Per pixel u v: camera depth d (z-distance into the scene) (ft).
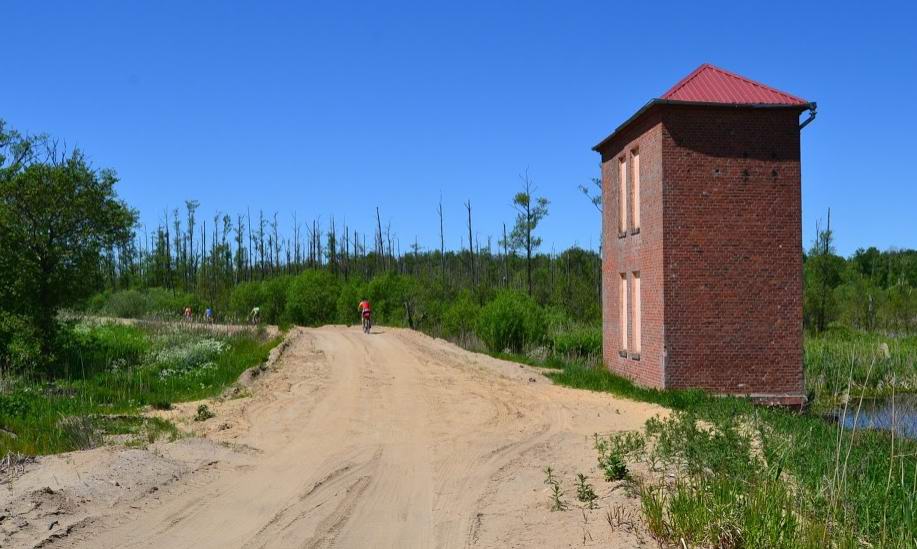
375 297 176.55
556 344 98.32
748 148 62.39
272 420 47.57
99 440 38.73
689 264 61.77
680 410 51.57
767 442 34.27
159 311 174.19
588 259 185.88
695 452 30.76
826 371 77.87
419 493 30.07
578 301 141.79
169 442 38.47
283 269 302.86
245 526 25.55
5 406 47.47
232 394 58.85
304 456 37.06
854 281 179.52
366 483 31.73
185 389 61.21
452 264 293.84
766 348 61.98
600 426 45.44
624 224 73.10
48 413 46.62
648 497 25.31
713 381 61.57
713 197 62.03
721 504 23.45
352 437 42.19
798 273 62.39
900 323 140.15
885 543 23.06
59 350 76.69
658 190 62.49
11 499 26.86
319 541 24.03
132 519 26.00
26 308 75.77
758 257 62.23
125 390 57.98
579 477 29.19
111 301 188.24
